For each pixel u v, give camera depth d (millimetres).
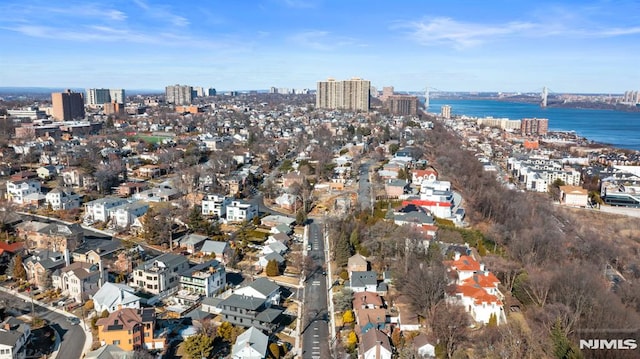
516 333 118750
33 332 120062
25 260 155375
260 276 156375
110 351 105625
